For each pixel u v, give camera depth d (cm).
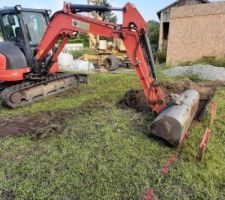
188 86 720
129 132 466
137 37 454
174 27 1720
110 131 464
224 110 607
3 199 304
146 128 482
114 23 479
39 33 689
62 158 380
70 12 555
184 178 345
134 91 635
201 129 492
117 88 823
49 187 320
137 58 463
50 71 714
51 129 470
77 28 547
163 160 381
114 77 1009
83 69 1332
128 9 451
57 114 576
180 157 393
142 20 446
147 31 452
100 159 377
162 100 467
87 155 387
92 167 360
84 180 334
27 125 517
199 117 537
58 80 750
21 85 644
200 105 605
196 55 1656
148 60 462
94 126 491
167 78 992
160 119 414
